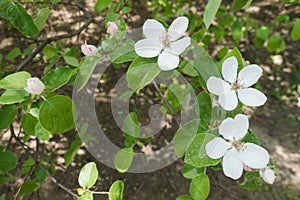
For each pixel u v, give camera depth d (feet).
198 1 5.04
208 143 1.23
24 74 1.35
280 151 4.37
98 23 2.03
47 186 3.88
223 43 5.13
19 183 3.79
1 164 1.82
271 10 5.68
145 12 4.96
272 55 5.35
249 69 1.27
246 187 1.45
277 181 4.07
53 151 4.09
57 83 1.40
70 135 4.24
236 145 1.23
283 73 5.20
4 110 1.58
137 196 3.96
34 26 1.79
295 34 2.29
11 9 1.76
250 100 1.26
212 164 1.23
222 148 1.23
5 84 1.33
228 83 1.26
